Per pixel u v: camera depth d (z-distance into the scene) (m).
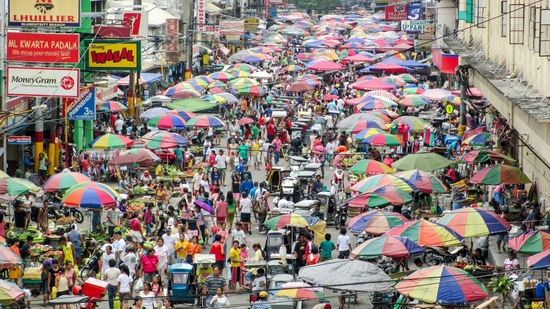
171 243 49.44
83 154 75.56
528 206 56.34
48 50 57.22
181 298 44.09
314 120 97.19
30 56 57.25
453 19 132.25
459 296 36.81
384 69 125.94
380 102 95.06
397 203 53.19
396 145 74.44
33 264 47.22
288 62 184.62
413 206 60.53
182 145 76.94
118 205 58.88
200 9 154.00
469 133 77.38
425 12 197.75
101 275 46.72
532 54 54.09
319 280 38.81
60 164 76.88
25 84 56.31
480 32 82.25
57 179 56.19
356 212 62.22
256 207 60.41
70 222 57.34
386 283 38.75
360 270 39.25
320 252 50.88
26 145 74.94
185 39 130.38
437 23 141.88
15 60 57.28
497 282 43.53
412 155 63.78
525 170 65.38
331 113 104.62
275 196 72.00
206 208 56.16
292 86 112.88
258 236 59.50
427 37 158.88
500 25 69.44
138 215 56.94
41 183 71.00
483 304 38.88
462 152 74.75
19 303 39.75
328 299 46.75
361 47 167.12
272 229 51.78
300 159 77.25
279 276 43.84
